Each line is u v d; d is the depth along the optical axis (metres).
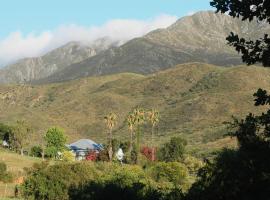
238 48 10.80
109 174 46.28
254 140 10.80
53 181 49.78
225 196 11.44
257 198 10.94
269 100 10.65
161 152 124.12
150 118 138.12
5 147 148.50
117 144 132.88
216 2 10.78
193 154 135.75
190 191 13.15
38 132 197.50
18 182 77.81
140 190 37.09
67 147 138.50
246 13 10.67
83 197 39.09
